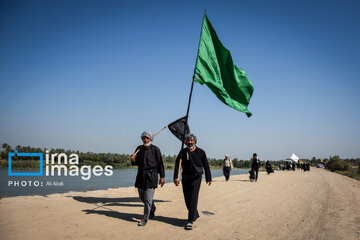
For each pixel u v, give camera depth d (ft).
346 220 20.59
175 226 17.76
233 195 33.68
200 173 18.06
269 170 95.61
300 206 26.66
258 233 16.74
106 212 20.67
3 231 14.46
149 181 17.89
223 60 27.17
